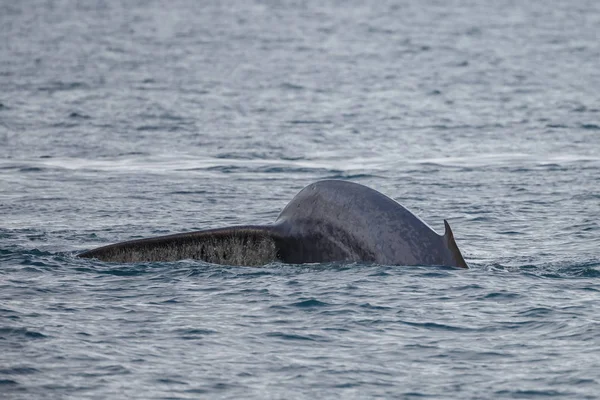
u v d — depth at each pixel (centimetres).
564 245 7288
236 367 4466
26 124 15025
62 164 11625
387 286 5638
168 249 6222
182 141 13688
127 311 5284
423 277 5788
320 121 16038
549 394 4156
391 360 4566
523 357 4588
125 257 6275
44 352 4603
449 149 13162
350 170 11356
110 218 8400
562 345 4741
